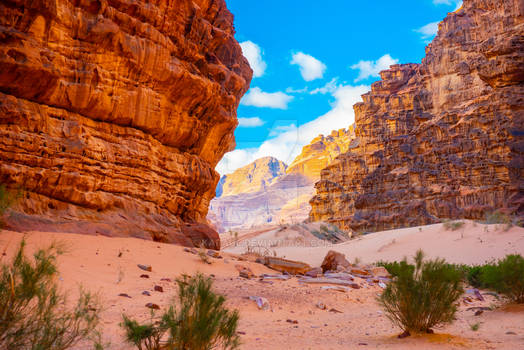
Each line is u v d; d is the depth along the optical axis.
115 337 7.18
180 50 22.59
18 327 5.30
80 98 18.03
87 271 12.21
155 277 13.39
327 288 15.02
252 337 8.13
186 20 22.78
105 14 18.61
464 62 111.38
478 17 113.44
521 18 103.00
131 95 19.84
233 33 30.09
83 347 6.38
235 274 16.25
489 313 12.20
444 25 119.81
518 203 86.50
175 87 21.84
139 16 20.08
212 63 25.88
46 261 5.74
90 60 18.36
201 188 25.66
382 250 47.12
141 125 20.77
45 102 17.28
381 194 108.12
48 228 15.51
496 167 92.62
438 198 98.38
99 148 18.61
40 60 16.25
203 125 25.06
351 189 118.81
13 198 14.16
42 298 5.50
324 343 7.90
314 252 46.94
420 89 119.75
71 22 17.53
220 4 27.92
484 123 97.31
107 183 18.95
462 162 98.50
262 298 12.03
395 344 7.84
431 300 8.64
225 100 26.12
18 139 15.95
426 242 45.66
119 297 10.45
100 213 18.36
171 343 5.66
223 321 6.11
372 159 117.25
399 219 101.38
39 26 16.56
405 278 8.92
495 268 13.98
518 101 93.62
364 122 125.06
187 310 5.73
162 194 22.12
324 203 120.38
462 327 9.96
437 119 108.12
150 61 20.14
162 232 20.69
